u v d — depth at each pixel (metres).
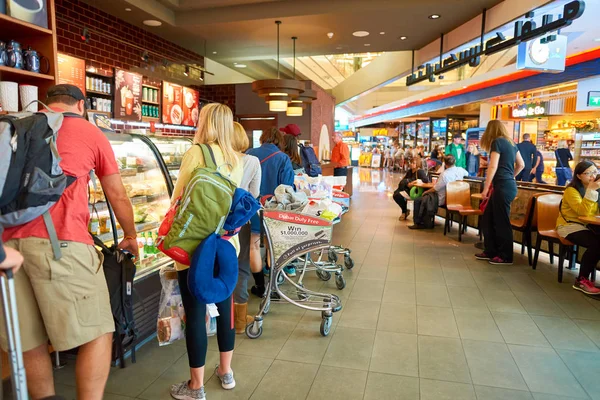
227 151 2.47
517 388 2.53
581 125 12.71
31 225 1.72
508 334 3.24
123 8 6.68
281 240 3.26
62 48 6.16
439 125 20.66
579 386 2.55
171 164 4.14
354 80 15.83
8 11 2.95
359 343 3.09
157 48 8.30
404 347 3.03
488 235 5.24
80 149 1.88
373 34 8.23
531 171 9.51
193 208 2.07
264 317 3.56
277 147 3.94
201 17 7.46
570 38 8.65
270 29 7.85
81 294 1.81
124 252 2.13
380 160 29.31
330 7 6.87
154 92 8.09
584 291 4.07
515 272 4.79
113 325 1.97
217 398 2.42
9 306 1.24
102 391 1.97
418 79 9.22
